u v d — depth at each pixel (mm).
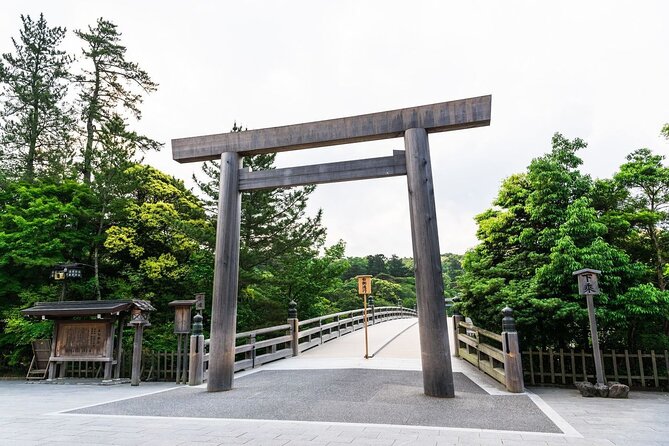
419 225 6824
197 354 8484
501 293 8297
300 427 4762
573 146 9438
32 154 17125
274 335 14039
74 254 13516
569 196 9016
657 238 9250
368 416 5273
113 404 6465
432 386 6438
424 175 6988
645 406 6113
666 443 4117
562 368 8047
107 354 9766
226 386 7371
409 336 16391
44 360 11180
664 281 9312
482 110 6980
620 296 7711
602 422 5020
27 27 18281
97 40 17906
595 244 7836
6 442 4262
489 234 9992
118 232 13234
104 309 9547
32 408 6289
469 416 5242
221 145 8234
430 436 4324
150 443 4168
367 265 52406
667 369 7629
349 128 7586
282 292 15227
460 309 9500
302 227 13656
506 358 7066
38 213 12758
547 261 8805
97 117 17938
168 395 7148
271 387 7477
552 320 7938
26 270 12953
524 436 4340
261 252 13188
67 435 4527
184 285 14281
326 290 16734
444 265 55531
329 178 7578
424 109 7234
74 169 15320
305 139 7801
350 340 15461
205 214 13797
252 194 13156
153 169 15852
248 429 4707
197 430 4688
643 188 9438
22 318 11984
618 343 8547
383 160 7371
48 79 18141
